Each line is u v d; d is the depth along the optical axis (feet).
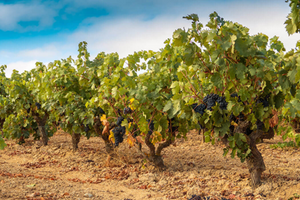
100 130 26.48
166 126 19.94
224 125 15.33
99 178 21.54
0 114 39.55
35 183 17.02
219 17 13.66
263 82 14.46
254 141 16.87
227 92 14.08
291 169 21.95
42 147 34.37
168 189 18.29
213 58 13.43
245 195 15.78
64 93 27.48
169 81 20.62
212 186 17.90
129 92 19.62
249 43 13.09
